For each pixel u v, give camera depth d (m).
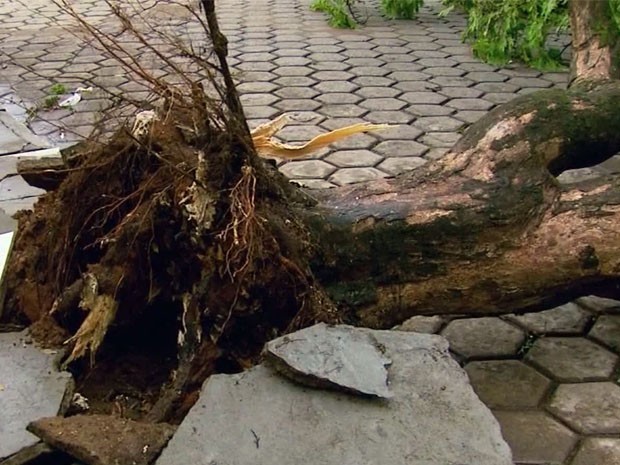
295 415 1.90
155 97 2.52
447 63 6.32
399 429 1.86
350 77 5.93
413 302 2.53
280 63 6.30
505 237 2.47
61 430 1.96
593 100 2.75
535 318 3.02
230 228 2.24
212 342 2.31
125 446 1.90
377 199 2.53
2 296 2.50
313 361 2.00
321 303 2.36
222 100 2.32
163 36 3.37
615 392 2.59
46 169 2.67
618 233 2.49
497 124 2.64
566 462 2.27
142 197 2.38
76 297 2.39
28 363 2.31
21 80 5.70
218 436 1.85
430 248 2.46
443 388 1.98
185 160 2.34
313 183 4.14
